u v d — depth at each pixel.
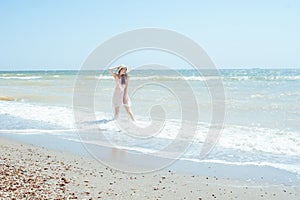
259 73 62.53
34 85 27.84
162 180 5.79
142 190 5.28
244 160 6.91
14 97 18.20
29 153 7.42
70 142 8.51
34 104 15.54
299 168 6.35
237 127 9.92
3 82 32.81
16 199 4.42
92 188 5.24
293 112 12.36
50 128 10.23
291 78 36.62
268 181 5.72
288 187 5.45
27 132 9.74
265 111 12.75
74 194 4.88
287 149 7.57
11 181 5.18
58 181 5.44
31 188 4.94
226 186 5.52
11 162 6.50
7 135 9.38
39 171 5.95
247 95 18.02
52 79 38.72
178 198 4.99
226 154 7.34
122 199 4.85
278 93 18.80
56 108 14.11
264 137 8.66
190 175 6.07
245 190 5.34
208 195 5.13
